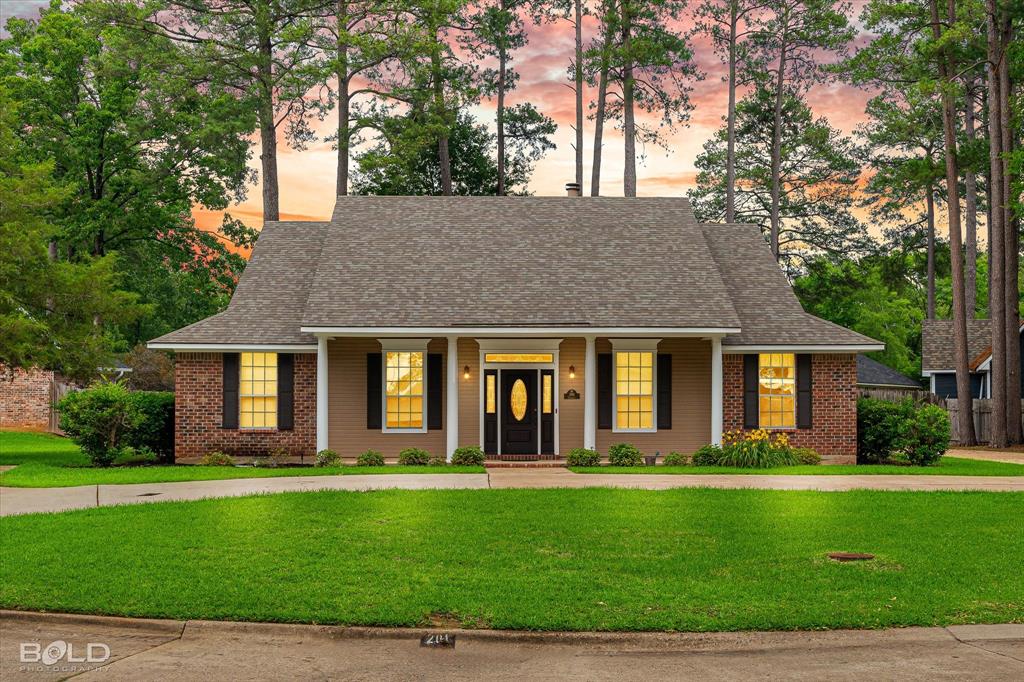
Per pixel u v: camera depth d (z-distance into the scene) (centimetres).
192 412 2642
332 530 1406
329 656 906
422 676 847
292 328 2694
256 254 2977
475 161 5269
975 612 1022
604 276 2764
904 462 2736
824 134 4903
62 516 1541
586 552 1273
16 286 2791
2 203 2753
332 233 2895
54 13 3988
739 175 5156
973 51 3672
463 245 2873
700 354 2755
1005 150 3691
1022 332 4047
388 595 1060
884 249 5253
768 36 4747
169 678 841
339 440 2706
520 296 2670
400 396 2728
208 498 1734
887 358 6794
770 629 962
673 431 2738
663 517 1521
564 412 2714
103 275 2872
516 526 1441
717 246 3117
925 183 3962
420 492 1797
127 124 4147
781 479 2070
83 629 995
